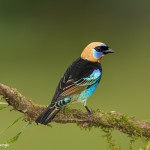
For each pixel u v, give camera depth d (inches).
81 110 212.2
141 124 204.2
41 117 204.8
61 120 212.1
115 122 206.5
